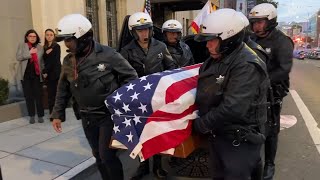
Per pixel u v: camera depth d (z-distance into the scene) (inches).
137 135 111.7
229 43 100.3
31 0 363.6
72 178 172.7
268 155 163.2
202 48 210.4
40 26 365.4
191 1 683.4
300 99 421.1
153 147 109.6
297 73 918.4
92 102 132.5
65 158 197.5
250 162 104.7
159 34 199.9
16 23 350.0
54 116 147.9
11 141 229.6
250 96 98.7
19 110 299.1
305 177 178.2
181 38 201.8
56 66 277.3
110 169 138.3
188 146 112.3
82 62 129.5
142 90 114.0
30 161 193.5
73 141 228.4
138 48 167.0
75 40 124.9
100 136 135.5
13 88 342.6
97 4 475.2
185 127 109.7
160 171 168.2
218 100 102.1
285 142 234.7
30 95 273.1
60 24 124.7
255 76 99.7
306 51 2460.6
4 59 338.3
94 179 180.1
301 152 214.4
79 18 126.1
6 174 175.8
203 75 105.2
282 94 156.9
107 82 131.3
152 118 110.4
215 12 103.9
